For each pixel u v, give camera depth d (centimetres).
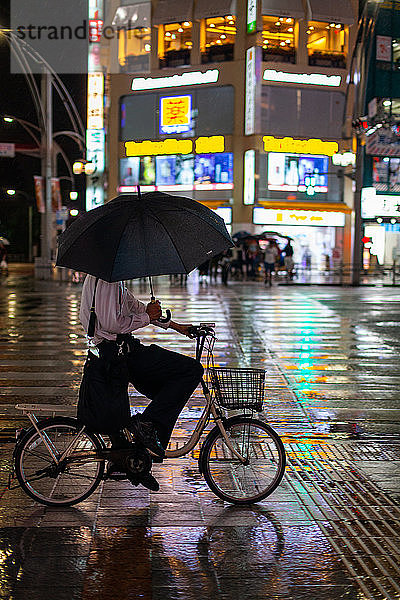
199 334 504
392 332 1498
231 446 520
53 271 3931
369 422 764
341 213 4425
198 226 478
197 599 379
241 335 1430
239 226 4375
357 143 3197
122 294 486
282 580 401
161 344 1308
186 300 2247
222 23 4434
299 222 4366
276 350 1244
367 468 608
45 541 450
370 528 477
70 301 2177
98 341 485
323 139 4406
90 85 4647
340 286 3225
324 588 393
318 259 4434
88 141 4678
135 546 445
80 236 468
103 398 480
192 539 456
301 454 647
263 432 525
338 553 437
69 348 1236
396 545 450
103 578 402
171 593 385
